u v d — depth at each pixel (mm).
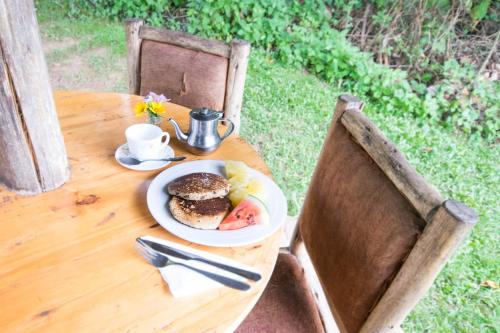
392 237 779
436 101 3496
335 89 3684
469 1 3396
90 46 3834
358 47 4012
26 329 593
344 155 995
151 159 1006
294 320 1025
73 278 681
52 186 875
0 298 634
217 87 1506
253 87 3385
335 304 980
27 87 739
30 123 773
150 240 767
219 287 691
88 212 830
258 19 3859
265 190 891
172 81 1557
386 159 838
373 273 825
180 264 721
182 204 811
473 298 1854
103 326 609
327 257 1012
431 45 3697
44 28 4051
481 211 2445
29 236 755
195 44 1500
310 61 3883
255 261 752
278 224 818
